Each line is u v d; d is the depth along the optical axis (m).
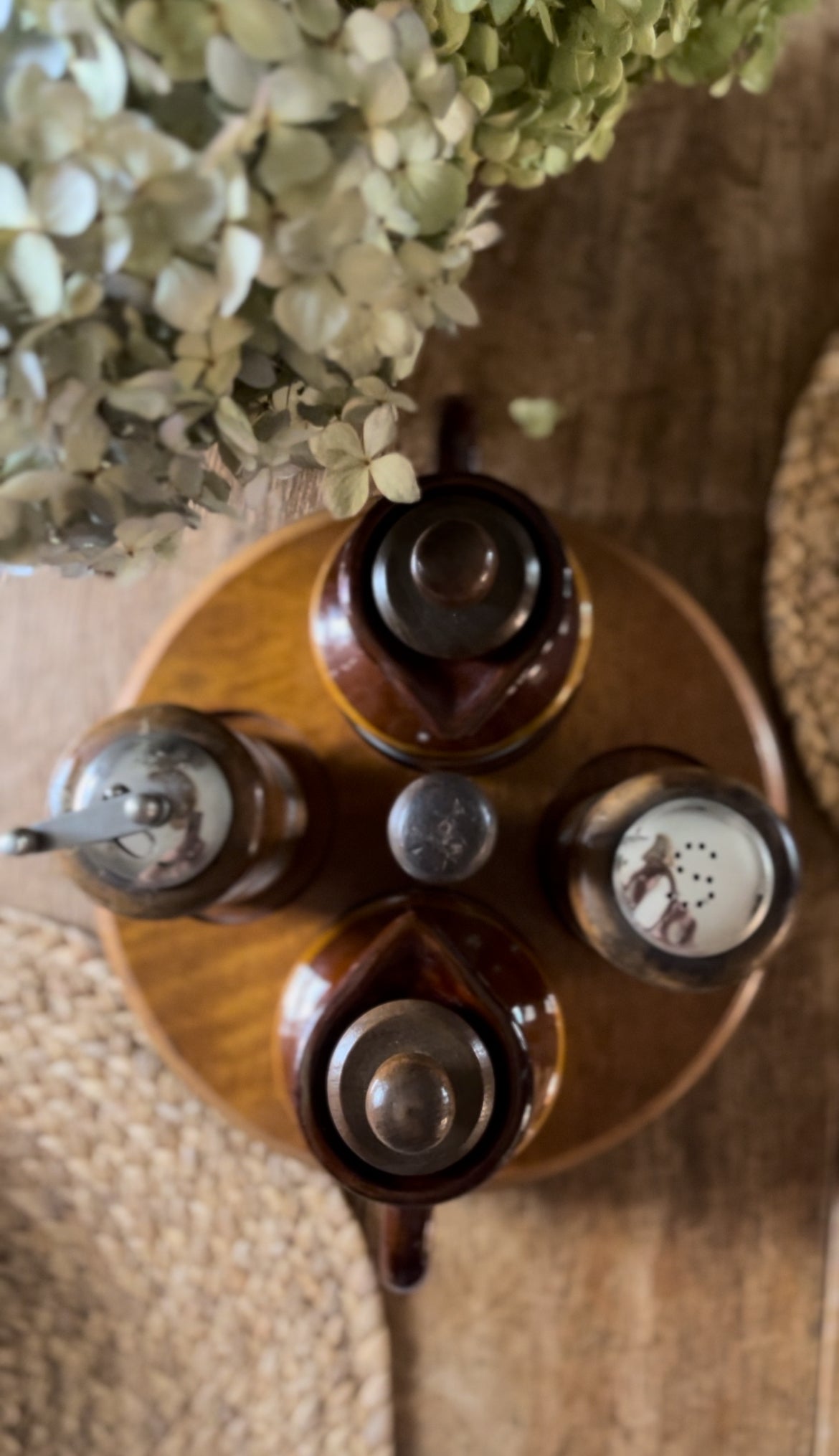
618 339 0.58
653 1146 0.57
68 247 0.31
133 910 0.41
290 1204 0.55
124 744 0.40
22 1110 0.56
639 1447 0.57
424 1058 0.37
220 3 0.30
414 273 0.35
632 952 0.41
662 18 0.41
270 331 0.34
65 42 0.31
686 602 0.53
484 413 0.57
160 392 0.32
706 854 0.41
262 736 0.49
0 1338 0.56
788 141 0.58
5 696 0.58
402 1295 0.57
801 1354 0.58
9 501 0.34
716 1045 0.52
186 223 0.31
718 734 0.52
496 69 0.38
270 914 0.50
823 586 0.56
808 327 0.58
